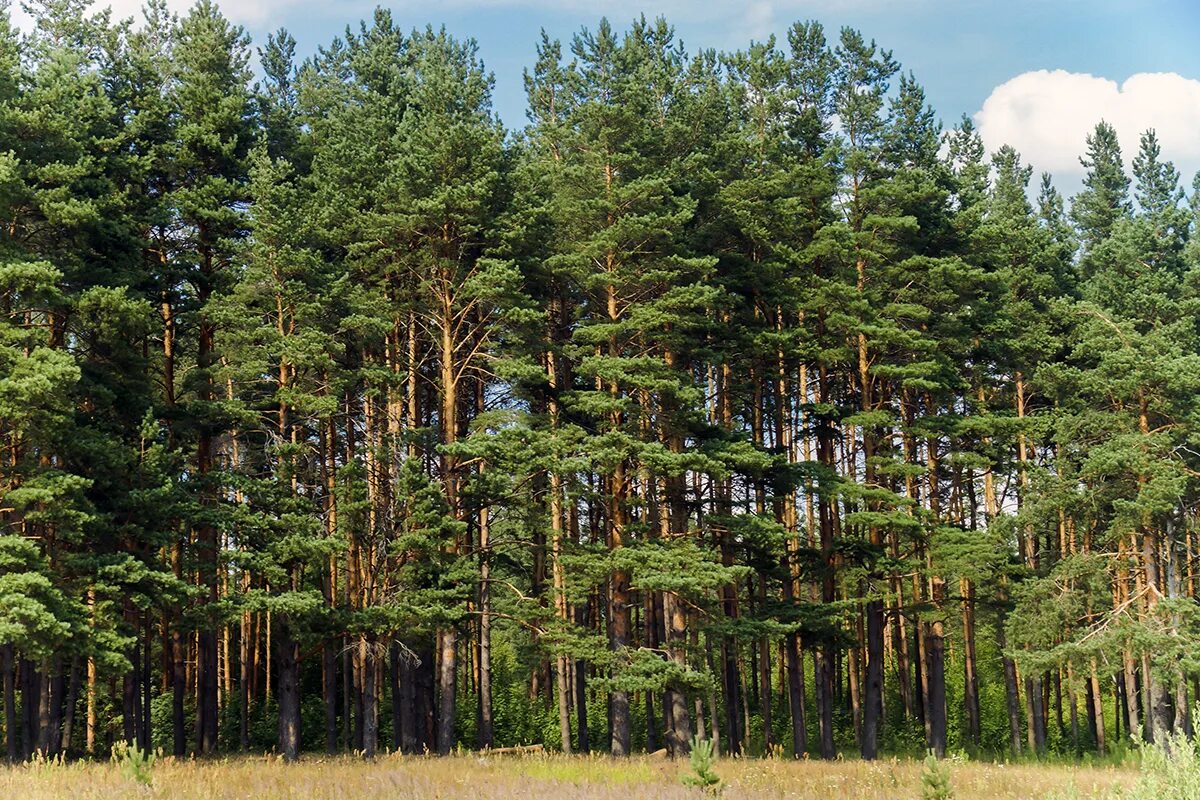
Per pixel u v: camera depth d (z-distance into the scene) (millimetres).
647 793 18312
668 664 29234
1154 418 37219
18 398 24109
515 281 31734
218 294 31469
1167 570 38188
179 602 28516
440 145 33156
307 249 31703
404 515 30766
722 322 35656
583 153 36031
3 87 28484
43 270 25250
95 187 29609
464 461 32156
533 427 32781
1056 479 37094
